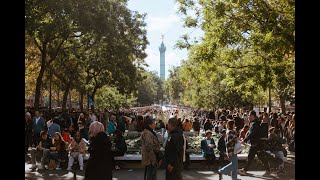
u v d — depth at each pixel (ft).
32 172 47.26
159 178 41.73
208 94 160.15
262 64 51.42
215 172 46.83
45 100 285.02
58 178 43.39
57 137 49.78
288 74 53.78
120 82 138.92
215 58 56.90
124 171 47.24
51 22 72.69
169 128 28.71
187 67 66.18
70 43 109.70
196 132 81.82
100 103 206.49
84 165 50.60
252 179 41.57
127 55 128.26
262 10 47.19
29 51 116.88
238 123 75.36
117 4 115.65
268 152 44.16
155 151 31.58
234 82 54.08
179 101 390.21
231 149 40.19
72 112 112.37
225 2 50.19
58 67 126.21
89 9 85.25
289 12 45.50
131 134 81.51
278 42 45.03
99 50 122.11
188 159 48.42
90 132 26.76
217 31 50.98
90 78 142.72
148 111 171.42
